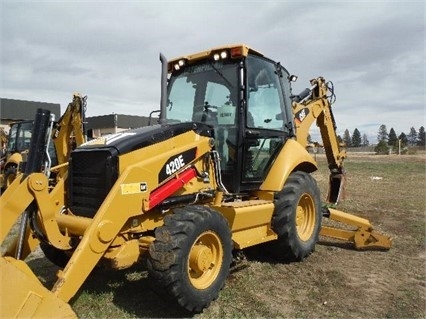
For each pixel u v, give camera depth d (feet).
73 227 11.30
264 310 11.99
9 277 8.59
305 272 15.38
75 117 22.40
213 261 12.04
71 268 9.62
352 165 73.56
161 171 12.07
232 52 15.28
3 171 35.53
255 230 14.84
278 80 17.75
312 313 11.94
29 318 8.66
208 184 13.82
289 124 18.02
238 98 15.21
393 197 33.12
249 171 15.76
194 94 16.53
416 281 14.60
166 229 10.92
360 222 18.35
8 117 91.56
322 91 21.50
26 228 11.18
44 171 10.95
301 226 17.33
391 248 18.67
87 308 11.71
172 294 10.66
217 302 12.40
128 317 11.23
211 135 14.60
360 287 13.98
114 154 11.41
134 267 14.90
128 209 11.03
